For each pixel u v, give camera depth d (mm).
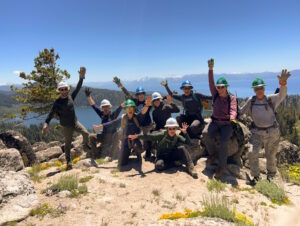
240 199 5922
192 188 6273
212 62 7262
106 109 9383
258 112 6891
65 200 5250
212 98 7805
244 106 7172
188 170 7160
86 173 7211
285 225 2338
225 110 7211
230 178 7262
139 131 8188
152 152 9242
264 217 5082
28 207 4918
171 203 5379
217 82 7121
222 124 7312
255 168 7094
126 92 9398
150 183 6418
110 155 9445
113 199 5430
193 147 8477
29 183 5645
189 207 5258
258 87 6695
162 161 7387
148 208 5105
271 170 7402
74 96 8156
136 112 8664
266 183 6680
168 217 4676
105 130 9344
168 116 8664
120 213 4867
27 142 11336
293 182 7867
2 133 11016
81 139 13070
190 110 8594
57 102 7746
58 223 4434
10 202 4926
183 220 4473
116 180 6531
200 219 4508
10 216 4547
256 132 7066
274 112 6875
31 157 11195
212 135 7488
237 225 4238
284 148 11156
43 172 7855
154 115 8750
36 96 21141
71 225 4383
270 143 7086
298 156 11117
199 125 8266
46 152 13117
